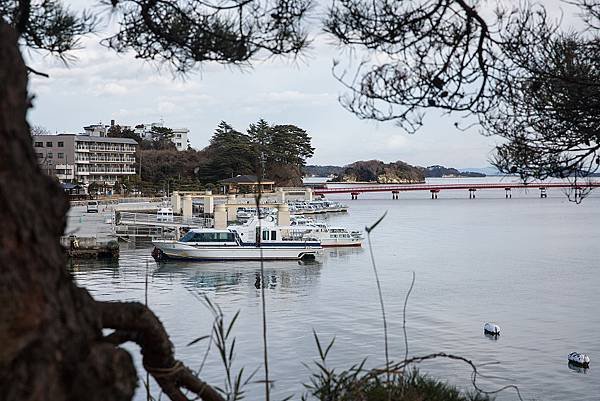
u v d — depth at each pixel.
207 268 39.84
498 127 6.24
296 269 39.84
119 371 2.43
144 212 76.50
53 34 4.35
